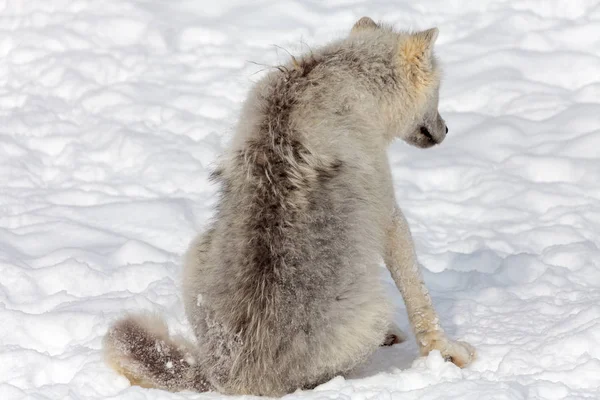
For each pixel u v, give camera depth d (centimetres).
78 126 1742
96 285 1097
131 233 1300
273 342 779
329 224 786
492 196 1462
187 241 1269
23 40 2128
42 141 1669
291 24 2158
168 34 2148
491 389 755
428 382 807
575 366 820
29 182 1512
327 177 795
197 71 1988
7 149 1623
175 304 1009
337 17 2177
